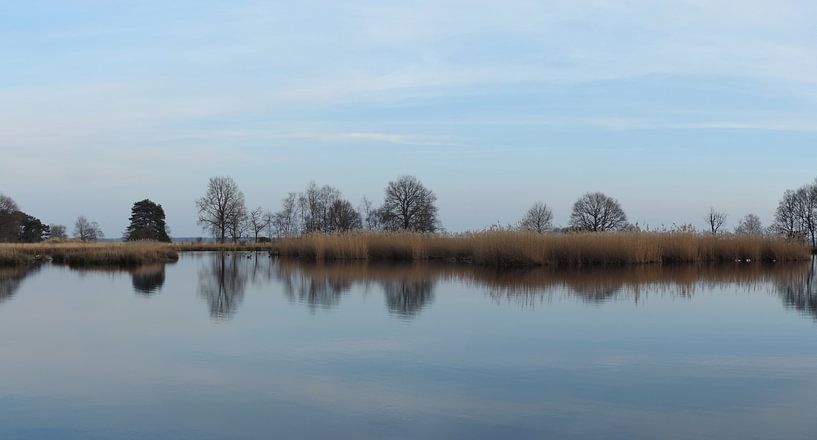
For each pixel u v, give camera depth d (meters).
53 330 12.79
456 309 15.30
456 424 7.16
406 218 72.12
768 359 10.23
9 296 18.61
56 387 8.66
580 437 6.76
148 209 89.38
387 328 12.77
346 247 37.28
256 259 41.53
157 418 7.40
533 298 17.30
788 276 24.91
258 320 13.83
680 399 8.08
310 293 18.72
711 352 10.69
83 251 38.59
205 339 11.76
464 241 35.25
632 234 31.88
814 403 7.94
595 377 9.08
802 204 68.12
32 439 6.76
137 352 10.71
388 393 8.31
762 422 7.24
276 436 6.82
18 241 80.12
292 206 81.44
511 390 8.44
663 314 14.59
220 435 6.86
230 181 75.31
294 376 9.14
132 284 22.41
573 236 30.78
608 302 16.55
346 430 6.98
